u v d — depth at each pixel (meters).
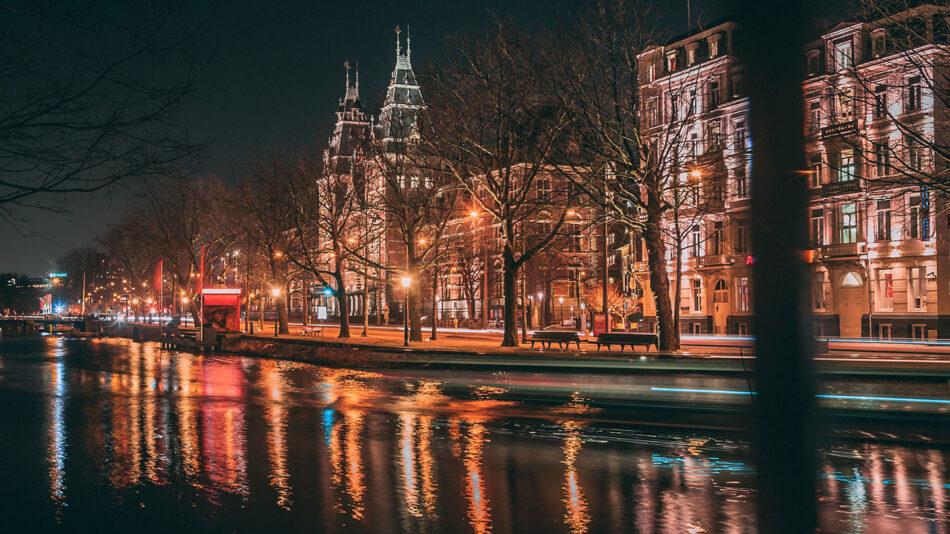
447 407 17.77
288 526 7.80
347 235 61.16
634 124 31.45
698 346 39.94
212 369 31.30
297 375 27.69
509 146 39.31
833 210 49.16
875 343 42.19
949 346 38.88
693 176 37.28
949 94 19.80
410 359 30.77
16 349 49.91
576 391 19.98
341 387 22.88
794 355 5.23
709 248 56.31
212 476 10.33
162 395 21.23
